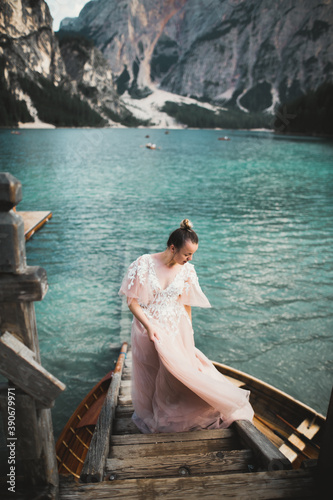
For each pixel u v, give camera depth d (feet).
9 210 3.67
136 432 7.39
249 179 71.10
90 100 536.83
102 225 36.37
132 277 6.89
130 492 4.99
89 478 5.32
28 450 4.41
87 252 28.04
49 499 4.69
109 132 344.08
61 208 43.62
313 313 19.04
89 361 14.90
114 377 9.47
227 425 7.19
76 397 13.01
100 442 6.15
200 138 264.11
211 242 30.55
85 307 19.15
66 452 8.73
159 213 42.22
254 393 10.52
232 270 24.47
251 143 197.88
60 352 15.42
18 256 3.69
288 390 13.67
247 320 18.34
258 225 36.70
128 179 68.74
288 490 5.09
